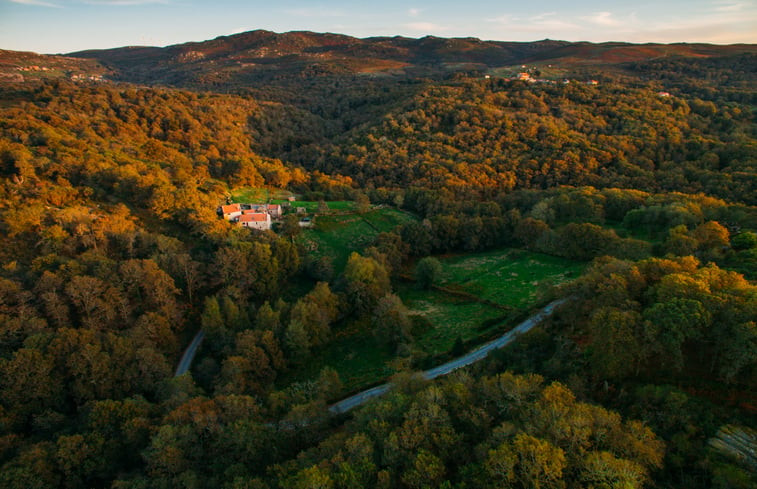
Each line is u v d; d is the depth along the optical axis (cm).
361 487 3381
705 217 9788
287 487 3459
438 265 9838
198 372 6856
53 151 11081
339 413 5516
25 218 8100
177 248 9131
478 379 5234
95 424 4784
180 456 4247
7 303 6494
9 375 5312
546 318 6488
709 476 3278
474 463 3484
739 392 3959
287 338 7169
